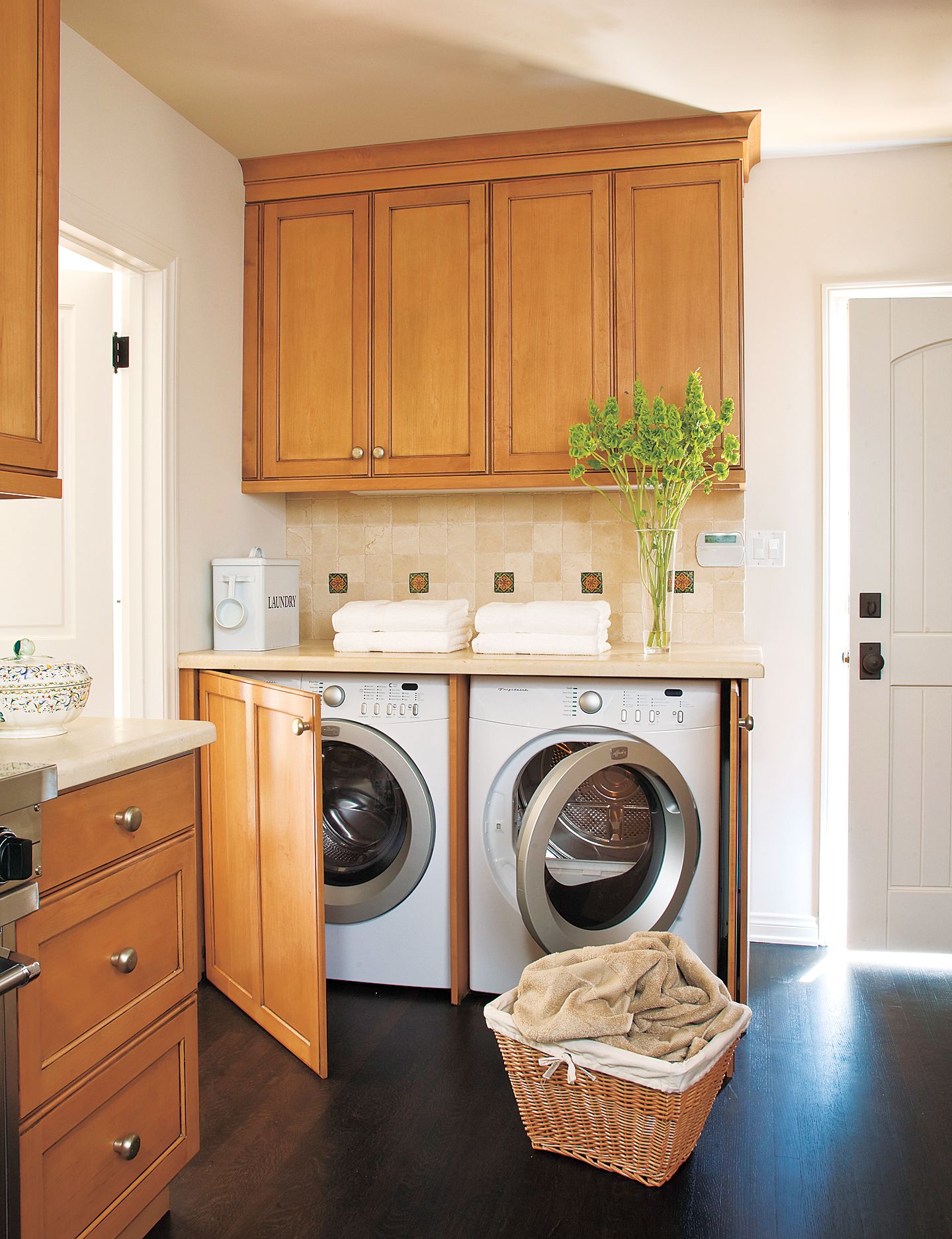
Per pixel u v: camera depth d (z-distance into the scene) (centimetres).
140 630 272
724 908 257
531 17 226
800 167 309
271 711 238
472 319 299
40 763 139
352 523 341
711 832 253
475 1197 182
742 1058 237
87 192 238
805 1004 269
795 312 310
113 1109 157
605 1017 182
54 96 167
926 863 307
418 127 286
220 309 301
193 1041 178
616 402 282
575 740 260
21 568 254
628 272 288
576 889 258
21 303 160
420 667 262
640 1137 183
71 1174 147
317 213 309
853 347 307
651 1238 171
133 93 256
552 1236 171
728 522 313
